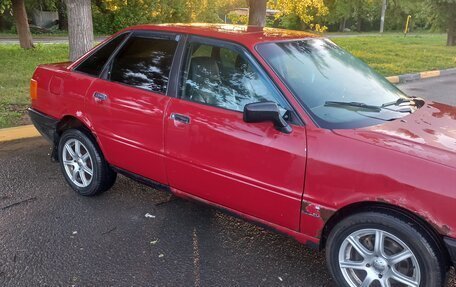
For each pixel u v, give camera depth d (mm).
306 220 2875
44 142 5910
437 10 22578
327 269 3160
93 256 3367
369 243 2752
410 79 12500
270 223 3086
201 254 3428
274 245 3570
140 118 3625
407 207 2502
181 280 3107
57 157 4586
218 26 3852
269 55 3223
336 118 2945
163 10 32500
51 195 4371
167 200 4320
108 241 3576
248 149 3016
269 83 3088
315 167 2766
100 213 4035
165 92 3547
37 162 5211
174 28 3688
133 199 4328
